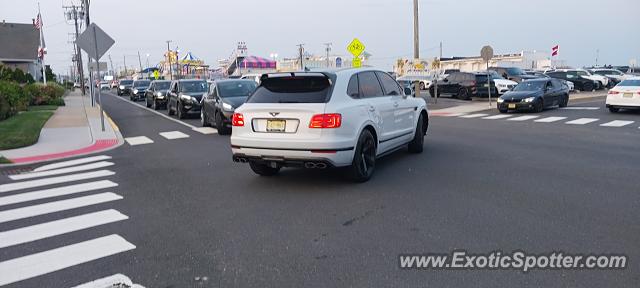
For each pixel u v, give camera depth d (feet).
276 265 13.70
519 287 11.96
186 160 32.40
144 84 132.46
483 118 59.72
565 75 112.27
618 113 60.18
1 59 174.70
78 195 23.21
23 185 26.20
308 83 22.68
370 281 12.48
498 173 24.88
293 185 23.38
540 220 16.94
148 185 24.93
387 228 16.55
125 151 38.27
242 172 27.30
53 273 13.65
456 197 20.26
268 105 22.24
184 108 65.92
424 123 32.63
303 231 16.53
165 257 14.61
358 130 22.47
